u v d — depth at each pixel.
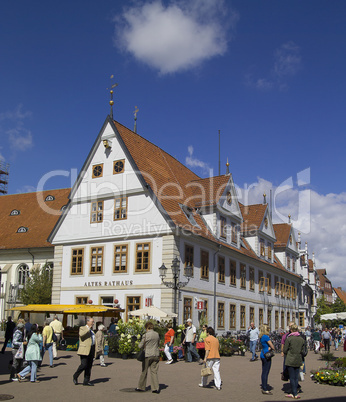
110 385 15.17
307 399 13.60
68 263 36.25
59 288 36.16
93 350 15.22
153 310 26.80
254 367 22.72
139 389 14.09
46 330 19.77
